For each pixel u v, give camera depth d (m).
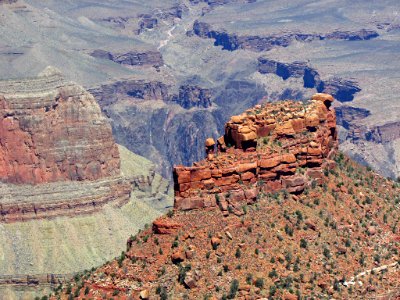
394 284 180.12
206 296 168.38
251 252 174.38
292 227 180.88
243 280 171.00
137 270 172.62
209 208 177.75
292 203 184.50
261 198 182.38
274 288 170.88
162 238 175.00
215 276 170.88
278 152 186.75
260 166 183.62
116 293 171.12
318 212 186.25
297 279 174.25
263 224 178.75
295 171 187.62
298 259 176.75
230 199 179.50
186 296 168.62
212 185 179.25
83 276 180.62
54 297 177.25
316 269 176.88
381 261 183.38
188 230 175.12
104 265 180.00
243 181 181.50
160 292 169.00
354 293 177.00
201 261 172.12
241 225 177.12
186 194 177.88
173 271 171.25
